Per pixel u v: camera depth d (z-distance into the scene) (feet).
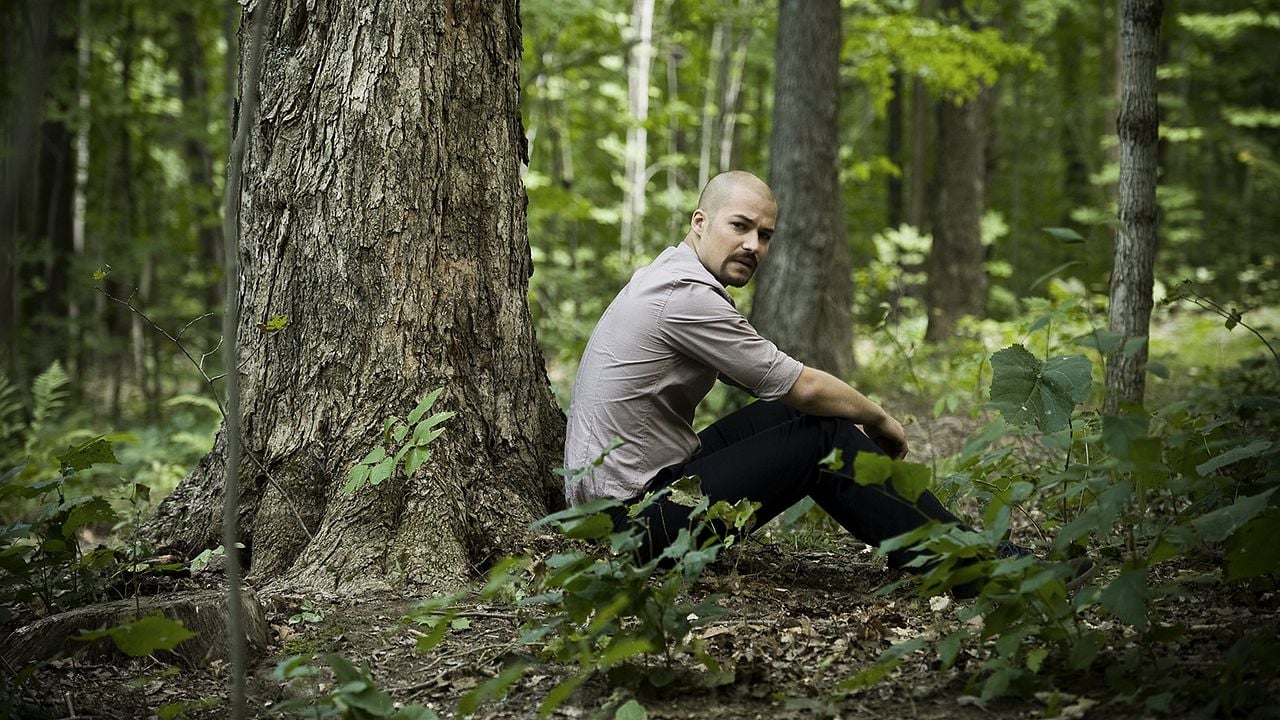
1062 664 8.00
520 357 12.38
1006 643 7.46
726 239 11.16
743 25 44.98
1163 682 7.33
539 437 12.44
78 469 10.16
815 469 10.64
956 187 43.01
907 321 30.53
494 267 12.21
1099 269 55.47
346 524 11.14
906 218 62.03
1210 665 7.56
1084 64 72.18
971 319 33.06
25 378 29.60
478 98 12.10
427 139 11.74
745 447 10.73
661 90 61.62
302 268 11.80
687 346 10.71
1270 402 9.99
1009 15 53.98
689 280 10.78
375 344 11.65
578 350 32.19
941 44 37.73
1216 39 57.62
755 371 10.61
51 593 10.32
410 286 11.69
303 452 11.70
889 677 8.22
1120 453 7.27
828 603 10.40
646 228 51.55
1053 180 73.41
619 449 10.75
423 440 10.21
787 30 29.55
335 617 10.09
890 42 38.22
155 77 45.14
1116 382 14.26
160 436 24.50
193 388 38.34
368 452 11.46
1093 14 63.67
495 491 11.72
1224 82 61.57
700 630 9.34
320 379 11.73
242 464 11.91
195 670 9.12
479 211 12.10
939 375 28.58
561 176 55.42
